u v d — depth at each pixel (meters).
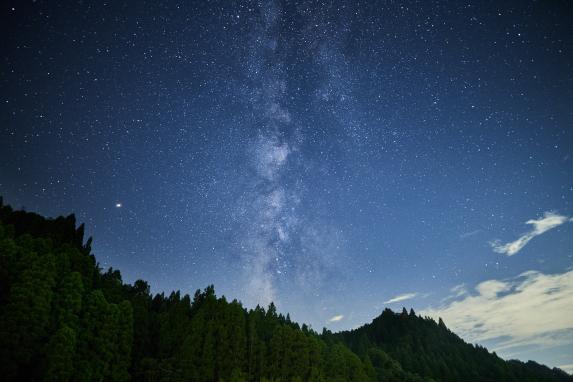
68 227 69.44
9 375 34.16
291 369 65.31
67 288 43.69
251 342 65.50
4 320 36.44
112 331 45.44
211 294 68.62
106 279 63.19
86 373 38.97
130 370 51.22
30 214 66.00
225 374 56.53
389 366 114.88
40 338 37.88
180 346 56.25
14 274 40.97
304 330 100.38
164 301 79.25
